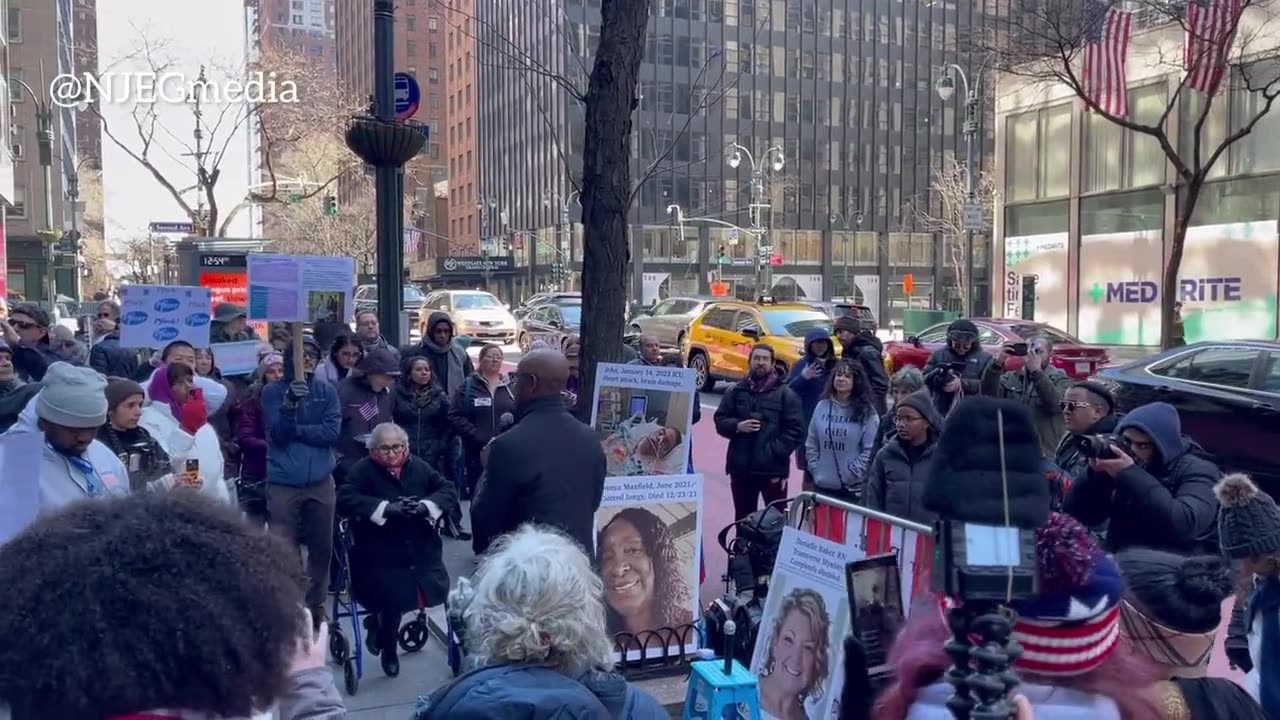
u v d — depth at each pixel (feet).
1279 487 33.12
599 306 18.85
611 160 18.69
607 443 17.89
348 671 18.04
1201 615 7.55
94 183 251.39
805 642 13.60
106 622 4.23
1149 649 7.62
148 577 4.42
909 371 23.31
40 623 4.22
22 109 164.66
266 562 4.82
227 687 4.39
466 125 292.81
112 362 35.88
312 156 103.19
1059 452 18.51
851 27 238.48
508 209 261.44
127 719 4.25
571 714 7.43
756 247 183.11
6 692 4.19
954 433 5.70
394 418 28.25
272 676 4.62
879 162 243.19
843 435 23.45
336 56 362.94
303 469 20.51
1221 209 79.41
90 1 268.41
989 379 24.91
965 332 27.94
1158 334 84.48
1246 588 10.96
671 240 226.38
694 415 26.32
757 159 229.86
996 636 5.50
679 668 16.98
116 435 15.58
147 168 80.12
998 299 102.06
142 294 31.09
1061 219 94.32
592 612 8.25
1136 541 13.37
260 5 366.22
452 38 302.04
